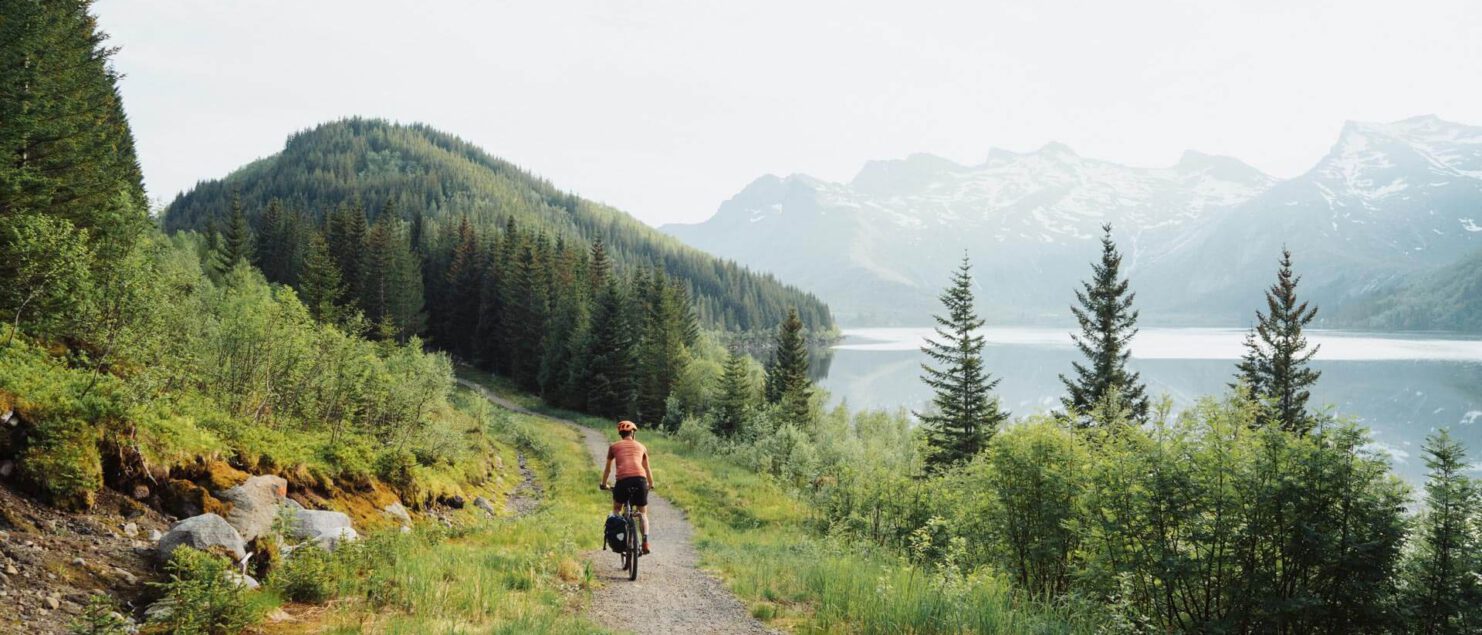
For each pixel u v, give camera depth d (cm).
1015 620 820
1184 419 1033
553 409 6838
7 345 1014
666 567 1169
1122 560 966
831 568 1058
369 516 1348
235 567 752
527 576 928
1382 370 14700
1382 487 872
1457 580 835
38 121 2006
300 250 8906
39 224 1248
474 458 2420
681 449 4419
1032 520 1222
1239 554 905
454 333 9600
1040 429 1223
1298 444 880
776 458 3766
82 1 2702
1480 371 14388
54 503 757
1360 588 848
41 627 553
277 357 1662
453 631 666
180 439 957
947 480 1595
